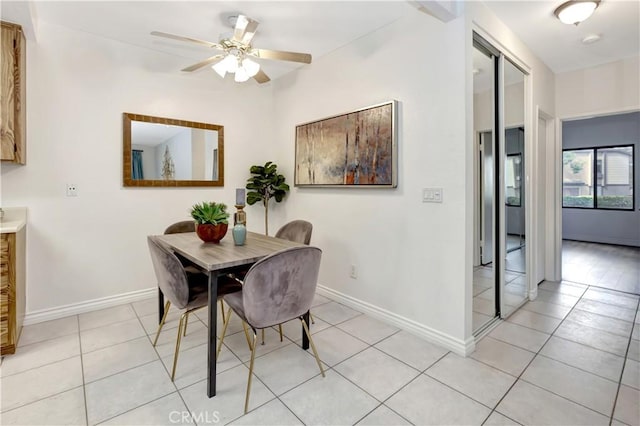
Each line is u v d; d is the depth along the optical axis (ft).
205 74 11.99
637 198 21.02
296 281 5.95
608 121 21.93
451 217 7.62
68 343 7.86
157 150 10.94
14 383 6.25
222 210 8.11
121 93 10.22
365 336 8.38
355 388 6.20
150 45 10.40
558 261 13.26
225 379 6.48
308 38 9.87
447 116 7.61
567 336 8.39
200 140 11.92
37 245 8.99
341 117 10.26
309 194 11.98
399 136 8.71
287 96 12.95
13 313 7.32
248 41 7.73
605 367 6.92
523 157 10.70
